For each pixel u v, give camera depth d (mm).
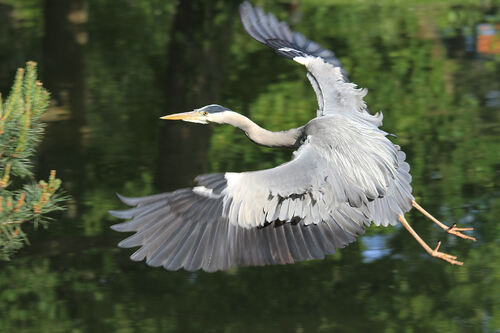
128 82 20750
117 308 10438
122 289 11023
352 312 10312
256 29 9406
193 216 6273
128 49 23688
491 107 18641
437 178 14844
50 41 23469
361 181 6973
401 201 7672
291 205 6574
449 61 22328
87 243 12367
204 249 6266
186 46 22516
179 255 6148
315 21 26688
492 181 14562
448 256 8227
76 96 19562
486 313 10227
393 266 11664
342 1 30094
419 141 16766
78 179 14703
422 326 9875
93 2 30281
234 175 6543
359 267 11664
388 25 26047
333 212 7004
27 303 10570
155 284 11219
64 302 10641
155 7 29828
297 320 10141
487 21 26484
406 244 12422
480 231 12609
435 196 14070
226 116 8938
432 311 10281
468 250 12039
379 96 19500
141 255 6020
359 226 7098
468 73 21219
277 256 6633
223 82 20672
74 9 23812
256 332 9805
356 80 20609
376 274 11398
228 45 23734
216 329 9859
